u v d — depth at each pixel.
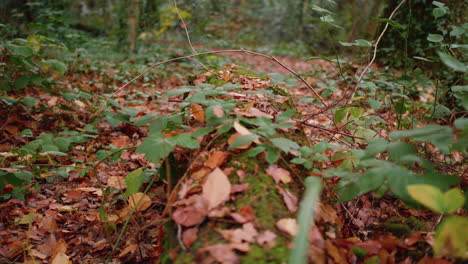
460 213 0.59
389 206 0.68
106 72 1.81
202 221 0.46
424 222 0.60
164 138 0.57
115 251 0.66
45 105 1.22
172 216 0.47
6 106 1.15
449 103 1.28
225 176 0.49
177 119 0.68
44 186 0.85
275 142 0.52
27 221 0.70
